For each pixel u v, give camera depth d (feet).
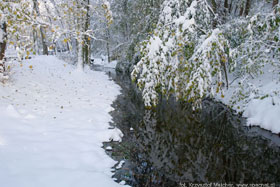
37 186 8.70
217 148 15.72
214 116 22.41
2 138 12.02
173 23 17.87
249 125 19.61
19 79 25.36
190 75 16.11
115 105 25.48
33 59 45.75
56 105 20.63
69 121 17.19
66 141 13.56
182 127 19.51
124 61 61.98
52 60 48.88
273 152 15.08
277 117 18.02
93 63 96.89
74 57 58.29
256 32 20.07
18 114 15.75
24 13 12.58
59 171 10.04
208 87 15.94
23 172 9.50
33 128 14.58
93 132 15.78
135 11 43.93
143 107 25.53
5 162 9.87
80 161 11.61
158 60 16.81
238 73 24.41
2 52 20.79
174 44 16.39
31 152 11.43
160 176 11.78
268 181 11.79
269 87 21.34
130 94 33.01
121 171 11.67
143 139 16.58
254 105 21.06
